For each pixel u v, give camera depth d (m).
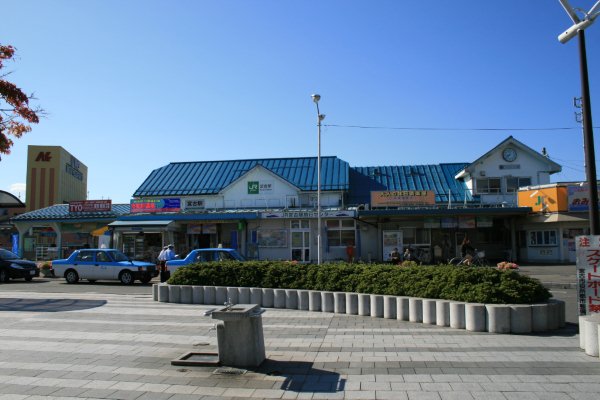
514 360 7.25
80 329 9.89
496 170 34.19
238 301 13.18
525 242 30.73
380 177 38.50
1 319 11.12
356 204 35.66
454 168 38.62
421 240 31.48
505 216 31.17
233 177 38.34
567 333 9.14
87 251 22.86
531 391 5.84
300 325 10.26
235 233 32.16
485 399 5.59
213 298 13.51
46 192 66.94
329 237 31.53
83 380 6.47
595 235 8.77
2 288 19.89
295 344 8.48
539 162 34.09
